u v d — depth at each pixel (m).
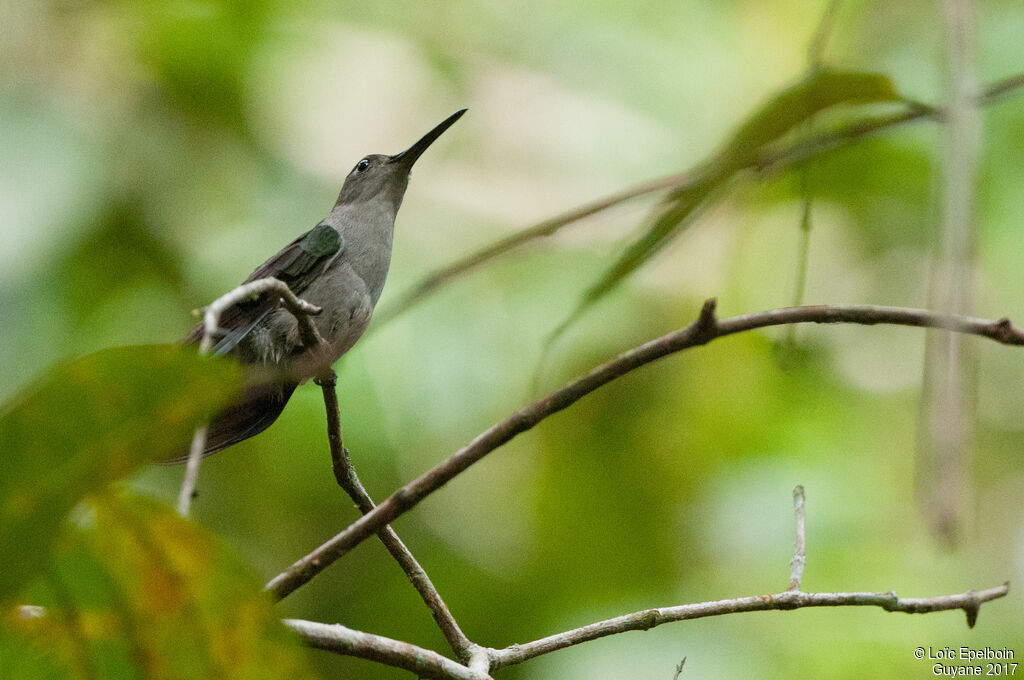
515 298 11.32
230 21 11.70
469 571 11.23
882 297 12.48
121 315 10.54
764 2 12.82
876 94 3.60
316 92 12.44
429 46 13.40
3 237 9.99
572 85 13.30
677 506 11.38
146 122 11.16
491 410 10.97
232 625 2.19
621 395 11.80
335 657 10.28
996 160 10.55
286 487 10.72
